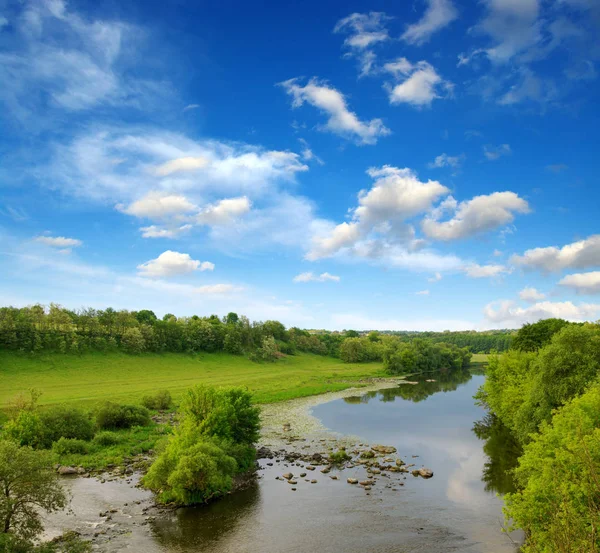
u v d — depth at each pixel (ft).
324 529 107.24
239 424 160.15
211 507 120.88
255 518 113.60
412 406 295.69
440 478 145.38
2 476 75.41
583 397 94.58
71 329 458.91
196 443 134.72
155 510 117.91
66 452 163.32
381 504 123.24
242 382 403.34
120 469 151.53
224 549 96.73
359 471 153.89
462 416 257.55
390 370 547.90
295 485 139.03
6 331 391.65
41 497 78.89
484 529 107.24
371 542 100.58
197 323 624.59
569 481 69.77
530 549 71.05
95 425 199.62
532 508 74.54
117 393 303.07
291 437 205.36
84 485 135.85
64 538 99.45
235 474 147.13
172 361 500.74
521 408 153.69
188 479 120.98
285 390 371.15
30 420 171.22
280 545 98.99
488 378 227.20
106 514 114.62
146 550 95.66
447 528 107.96
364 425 232.12
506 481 141.18
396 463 161.48
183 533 104.32
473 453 174.91
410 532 105.81
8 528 75.61
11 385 317.63
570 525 46.60
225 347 602.85
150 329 518.78
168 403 274.36
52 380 348.38
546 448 88.22
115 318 521.65
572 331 145.69
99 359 435.12
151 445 180.14
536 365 151.64
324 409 285.64
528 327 299.58
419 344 607.78
